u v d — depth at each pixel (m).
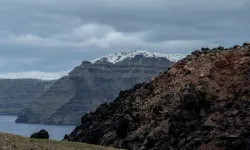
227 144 54.16
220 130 57.00
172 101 70.25
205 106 64.25
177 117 63.38
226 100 64.44
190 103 63.97
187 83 72.69
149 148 62.09
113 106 98.94
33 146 38.12
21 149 35.75
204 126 58.72
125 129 74.50
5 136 39.56
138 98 86.00
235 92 65.44
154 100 77.06
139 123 74.00
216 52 81.00
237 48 80.62
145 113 74.88
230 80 69.38
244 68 71.19
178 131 60.84
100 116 96.31
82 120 101.50
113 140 73.88
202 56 81.12
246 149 52.66
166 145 59.75
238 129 55.75
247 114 57.88
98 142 81.25
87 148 46.34
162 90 79.44
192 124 61.00
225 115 59.59
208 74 72.50
